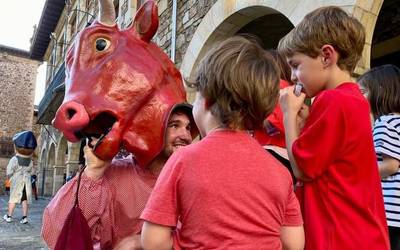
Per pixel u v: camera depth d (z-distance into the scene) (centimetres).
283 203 110
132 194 140
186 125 148
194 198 101
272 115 156
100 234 138
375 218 127
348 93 131
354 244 122
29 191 715
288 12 382
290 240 113
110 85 135
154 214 103
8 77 2342
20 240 548
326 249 124
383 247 125
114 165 147
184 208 103
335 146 125
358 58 141
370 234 124
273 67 113
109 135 132
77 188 133
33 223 712
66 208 135
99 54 141
